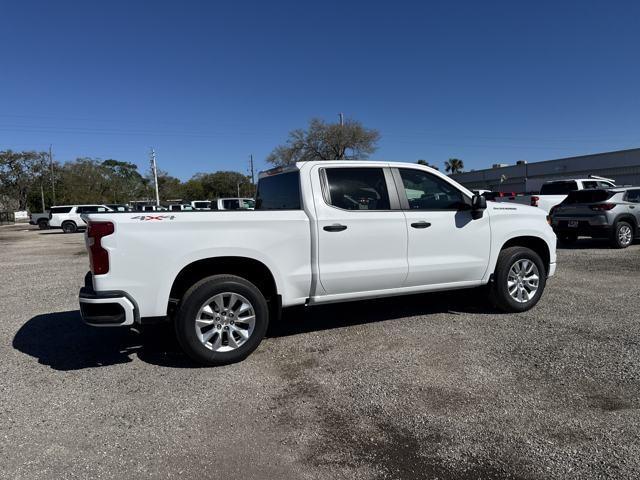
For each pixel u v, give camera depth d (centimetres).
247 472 270
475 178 6344
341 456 284
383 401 354
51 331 557
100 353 474
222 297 428
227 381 398
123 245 393
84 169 6544
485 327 524
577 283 746
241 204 2942
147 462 281
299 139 4900
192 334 416
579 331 499
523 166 5550
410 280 518
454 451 286
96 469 274
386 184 513
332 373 410
